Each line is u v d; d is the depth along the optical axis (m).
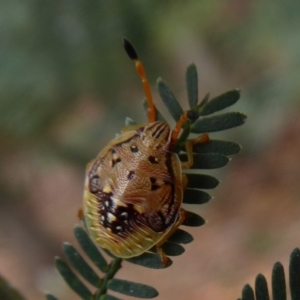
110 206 0.12
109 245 0.12
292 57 0.20
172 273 0.35
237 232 0.35
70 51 0.19
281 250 0.31
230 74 0.24
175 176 0.12
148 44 0.19
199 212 0.37
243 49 0.21
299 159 0.35
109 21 0.18
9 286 0.11
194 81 0.11
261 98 0.24
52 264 0.39
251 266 0.32
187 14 0.21
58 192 0.46
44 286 0.38
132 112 0.23
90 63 0.19
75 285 0.11
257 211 0.35
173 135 0.12
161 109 0.25
